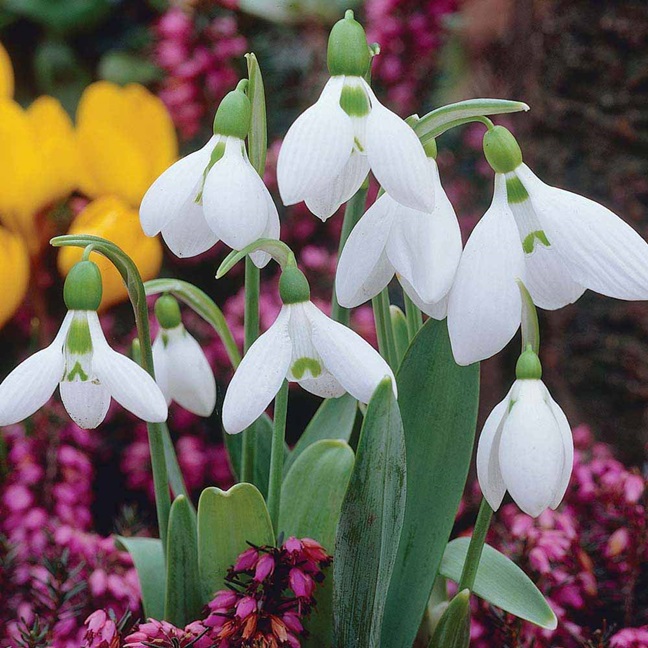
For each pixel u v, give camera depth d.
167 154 0.63
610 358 0.68
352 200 0.44
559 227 0.39
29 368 0.39
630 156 0.68
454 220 0.39
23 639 0.46
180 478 0.47
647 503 0.50
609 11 0.66
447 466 0.43
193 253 0.41
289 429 0.78
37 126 0.62
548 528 0.50
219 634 0.42
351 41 0.39
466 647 0.43
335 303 0.45
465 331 0.39
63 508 0.54
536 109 0.71
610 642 0.47
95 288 0.40
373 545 0.41
